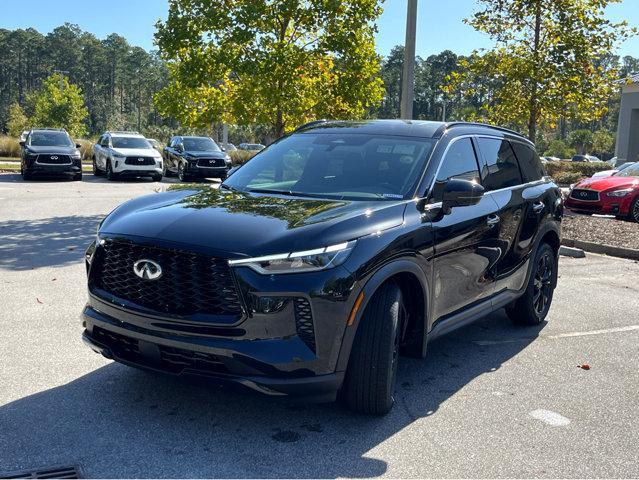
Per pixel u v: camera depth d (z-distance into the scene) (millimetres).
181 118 15055
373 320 3787
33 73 159125
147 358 3650
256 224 3713
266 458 3469
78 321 5723
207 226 3697
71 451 3449
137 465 3336
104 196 16703
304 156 4973
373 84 14305
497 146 5672
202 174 23578
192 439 3643
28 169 20266
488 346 5672
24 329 5457
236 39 13117
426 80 124500
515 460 3576
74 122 66875
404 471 3402
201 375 3490
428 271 4242
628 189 14398
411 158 4680
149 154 22703
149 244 3605
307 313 3480
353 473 3355
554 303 7266
